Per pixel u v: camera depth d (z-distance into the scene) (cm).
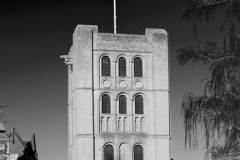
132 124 7975
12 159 11894
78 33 7981
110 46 8062
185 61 2822
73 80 8238
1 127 10575
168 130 8025
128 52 8119
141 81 8100
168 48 8256
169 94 8156
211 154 2794
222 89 2731
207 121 2789
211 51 2788
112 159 7819
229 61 2695
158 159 7912
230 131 2686
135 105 8050
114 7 8350
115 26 8256
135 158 7900
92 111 7862
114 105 7969
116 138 7869
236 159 2717
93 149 7775
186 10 2758
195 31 2831
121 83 8038
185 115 2842
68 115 9200
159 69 8144
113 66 8044
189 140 2842
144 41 8175
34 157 12962
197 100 2838
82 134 7762
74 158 8012
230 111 2695
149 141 7956
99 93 7938
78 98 7850
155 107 8044
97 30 8056
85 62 7944
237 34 2691
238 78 2709
